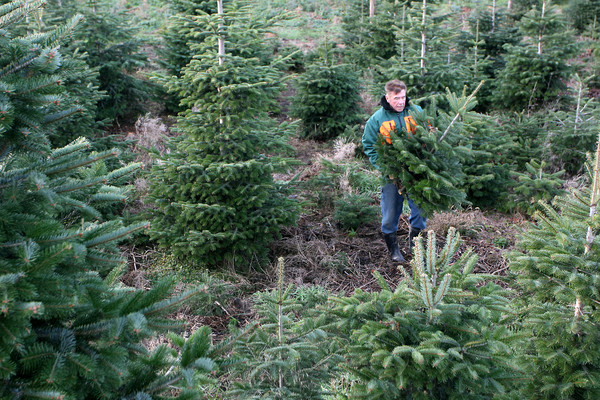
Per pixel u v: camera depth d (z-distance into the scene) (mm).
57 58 1760
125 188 2441
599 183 2600
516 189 6188
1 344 1482
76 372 1580
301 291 4605
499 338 2467
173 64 9727
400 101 4672
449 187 4492
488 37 10641
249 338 2725
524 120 7516
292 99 9109
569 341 2672
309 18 19062
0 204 1683
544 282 2729
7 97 1566
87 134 6219
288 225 5277
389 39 10984
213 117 4699
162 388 1910
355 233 5809
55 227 1687
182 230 4938
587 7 15484
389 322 2482
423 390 2459
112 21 8984
